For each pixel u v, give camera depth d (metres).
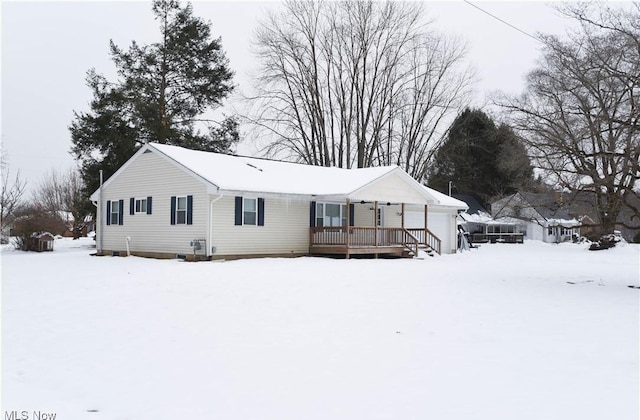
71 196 52.97
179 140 36.06
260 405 5.59
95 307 11.03
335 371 6.74
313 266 19.17
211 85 38.16
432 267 20.62
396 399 5.70
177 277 15.09
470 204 53.34
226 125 38.56
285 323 9.54
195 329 9.09
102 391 6.16
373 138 41.81
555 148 14.77
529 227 54.56
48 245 31.61
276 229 23.69
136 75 36.56
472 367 6.84
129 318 9.98
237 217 22.05
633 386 6.02
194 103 38.06
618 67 13.62
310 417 5.23
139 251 24.09
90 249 33.78
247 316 10.12
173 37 37.50
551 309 10.82
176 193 22.34
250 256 22.56
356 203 27.62
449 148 46.84
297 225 24.67
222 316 10.12
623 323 9.40
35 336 8.72
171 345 8.09
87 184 35.00
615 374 6.49
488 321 9.66
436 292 13.18
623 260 26.12
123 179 25.11
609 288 14.12
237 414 5.34
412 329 9.06
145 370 6.89
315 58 41.03
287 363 7.11
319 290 13.20
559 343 8.02
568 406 5.40
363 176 25.97
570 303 11.56
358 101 41.62
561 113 15.11
